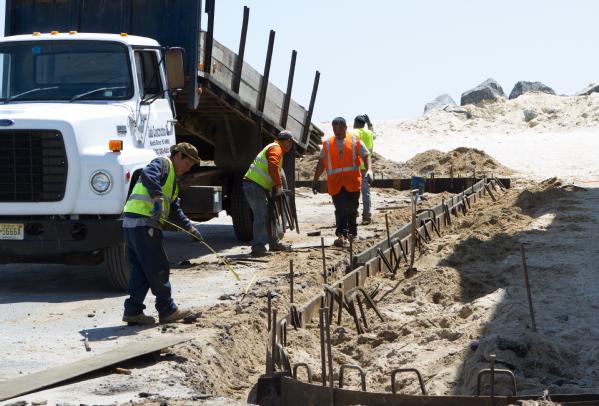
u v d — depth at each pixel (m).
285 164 23.23
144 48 17.33
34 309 14.43
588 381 10.05
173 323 12.89
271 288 15.55
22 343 11.86
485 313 13.17
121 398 9.14
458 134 79.00
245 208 22.58
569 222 23.61
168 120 17.94
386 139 77.88
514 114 83.06
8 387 9.35
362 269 16.52
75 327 12.95
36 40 16.98
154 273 12.71
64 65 16.92
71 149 15.35
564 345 11.43
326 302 13.80
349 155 21.34
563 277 16.41
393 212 29.97
